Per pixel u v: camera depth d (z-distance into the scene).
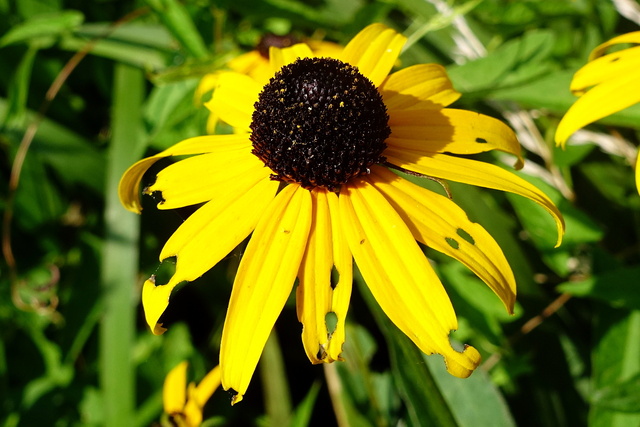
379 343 0.21
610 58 0.15
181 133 0.20
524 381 0.19
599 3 0.20
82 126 0.25
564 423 0.19
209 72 0.19
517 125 0.20
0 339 0.21
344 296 0.14
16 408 0.21
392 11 0.24
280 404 0.19
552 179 0.19
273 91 0.15
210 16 0.22
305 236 0.14
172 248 0.14
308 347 0.13
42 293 0.22
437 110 0.15
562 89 0.19
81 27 0.23
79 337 0.21
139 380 0.21
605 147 0.20
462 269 0.18
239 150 0.15
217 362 0.21
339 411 0.19
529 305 0.19
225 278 0.22
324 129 0.14
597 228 0.18
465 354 0.13
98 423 0.21
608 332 0.17
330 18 0.22
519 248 0.19
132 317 0.20
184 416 0.18
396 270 0.14
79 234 0.23
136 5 0.25
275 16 0.22
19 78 0.21
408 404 0.17
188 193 0.15
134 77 0.22
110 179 0.21
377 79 0.16
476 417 0.17
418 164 0.15
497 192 0.20
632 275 0.17
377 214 0.14
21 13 0.24
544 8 0.20
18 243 0.24
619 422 0.17
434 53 0.22
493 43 0.22
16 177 0.21
